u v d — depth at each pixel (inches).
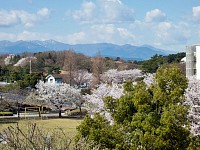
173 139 510.9
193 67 1695.4
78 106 2241.6
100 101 1274.6
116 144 518.9
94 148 447.2
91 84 3499.0
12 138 331.3
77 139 430.3
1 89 2605.8
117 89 1269.7
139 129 527.8
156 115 523.8
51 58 5019.7
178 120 516.4
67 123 1795.0
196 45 1587.1
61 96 2214.6
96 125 543.8
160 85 546.0
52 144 329.1
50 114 2313.0
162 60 3580.2
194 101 803.4
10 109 2306.8
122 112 550.3
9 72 3993.6
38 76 3164.4
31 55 5260.8
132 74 3353.8
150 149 506.9
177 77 542.9
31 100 2377.0
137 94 534.0
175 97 533.0
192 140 522.9
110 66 4047.7
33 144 307.1
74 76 3794.3
